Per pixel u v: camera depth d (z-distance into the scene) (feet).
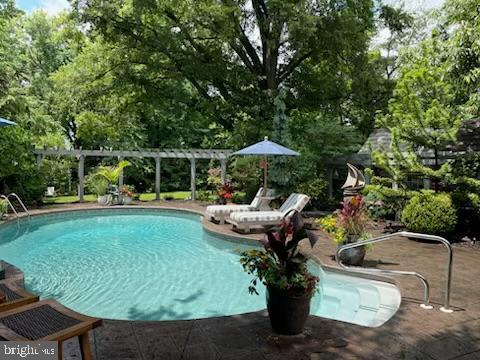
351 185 27.71
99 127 63.16
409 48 39.96
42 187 49.08
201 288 19.48
